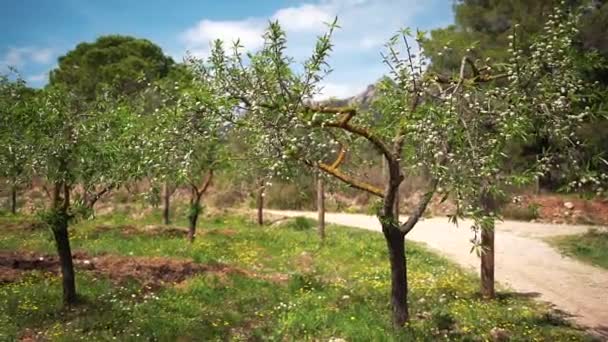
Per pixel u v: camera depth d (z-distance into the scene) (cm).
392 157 908
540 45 809
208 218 3192
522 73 792
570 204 3152
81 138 977
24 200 3070
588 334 1073
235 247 2025
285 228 2766
